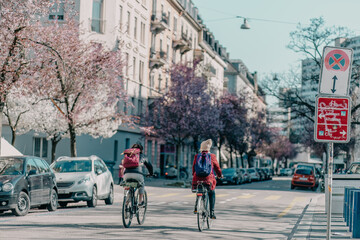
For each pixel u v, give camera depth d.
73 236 11.46
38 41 24.28
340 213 19.83
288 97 49.06
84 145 45.19
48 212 18.53
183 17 72.56
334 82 8.94
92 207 21.38
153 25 59.62
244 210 21.70
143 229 13.08
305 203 27.52
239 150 83.31
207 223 13.73
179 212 19.39
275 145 136.88
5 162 17.66
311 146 92.62
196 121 50.19
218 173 13.43
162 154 64.69
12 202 16.27
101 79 28.34
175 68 53.34
